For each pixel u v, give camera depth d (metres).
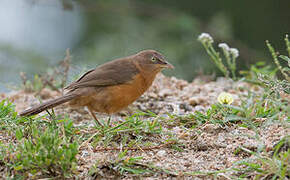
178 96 13.34
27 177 7.98
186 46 22.28
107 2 23.80
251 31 23.19
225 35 22.06
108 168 8.28
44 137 7.86
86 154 8.86
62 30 24.53
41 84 14.90
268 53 22.42
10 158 8.21
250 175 7.80
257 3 23.34
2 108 10.39
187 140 9.37
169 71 18.70
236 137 9.19
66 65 14.74
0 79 19.28
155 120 9.86
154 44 22.66
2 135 9.55
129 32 23.39
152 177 8.08
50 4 22.44
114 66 10.74
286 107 8.93
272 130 9.20
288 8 23.03
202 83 14.95
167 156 8.80
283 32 22.89
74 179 7.99
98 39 22.77
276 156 7.91
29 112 9.66
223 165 8.35
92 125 10.77
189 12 24.20
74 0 23.28
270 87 10.15
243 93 13.10
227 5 23.73
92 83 10.41
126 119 10.40
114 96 10.49
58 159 7.85
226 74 12.99
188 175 8.03
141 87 11.01
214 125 9.72
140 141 9.39
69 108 12.70
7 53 20.89
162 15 23.48
